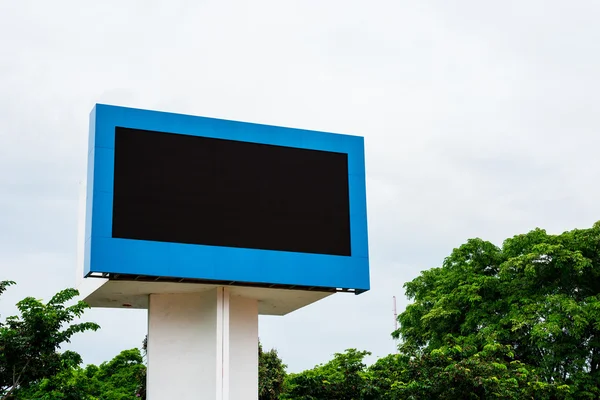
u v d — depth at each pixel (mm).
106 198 24422
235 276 25438
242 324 27750
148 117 25594
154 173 25219
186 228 25203
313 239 26797
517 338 35938
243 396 27109
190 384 26219
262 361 49000
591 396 34281
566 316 34750
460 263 40719
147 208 24875
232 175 26266
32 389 26578
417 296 43000
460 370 28594
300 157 27391
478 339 36281
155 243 24656
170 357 26469
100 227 24156
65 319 24672
